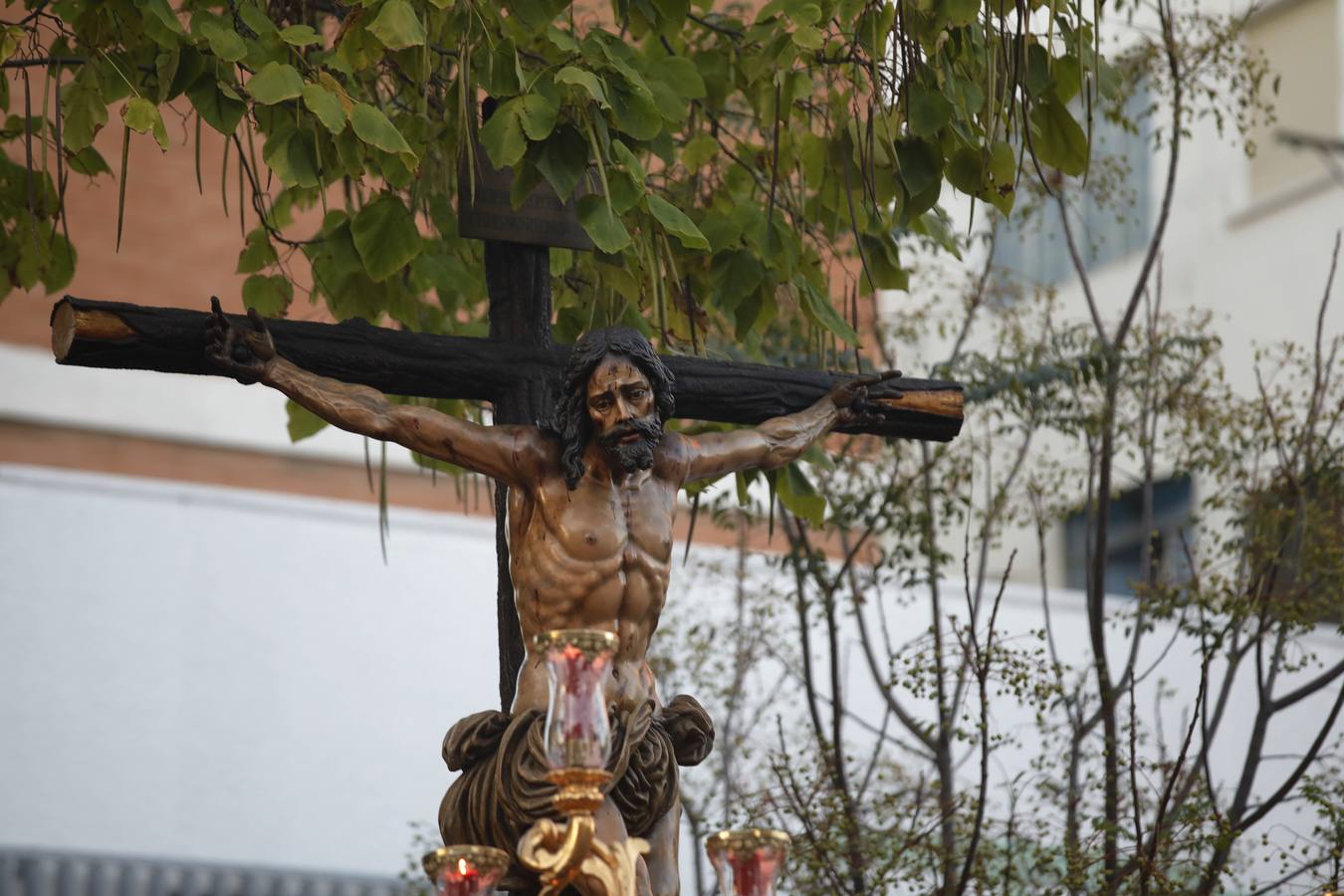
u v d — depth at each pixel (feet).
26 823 52.65
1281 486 41.47
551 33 28.27
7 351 58.34
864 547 57.11
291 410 35.78
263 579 56.29
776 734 51.11
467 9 27.91
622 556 23.29
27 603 54.19
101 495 55.47
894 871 37.35
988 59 27.63
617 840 22.38
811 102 32.71
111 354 23.93
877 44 29.09
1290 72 66.03
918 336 48.93
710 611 50.37
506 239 27.04
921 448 46.57
